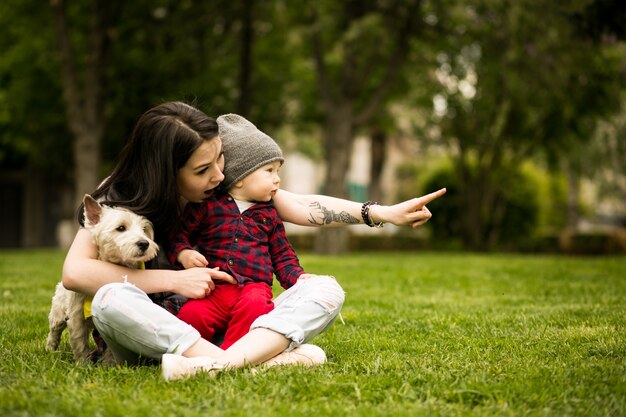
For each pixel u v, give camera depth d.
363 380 2.62
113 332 2.77
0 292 6.36
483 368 2.88
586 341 3.56
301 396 2.46
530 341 3.58
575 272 8.55
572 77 14.20
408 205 3.14
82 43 16.12
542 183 21.53
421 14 14.29
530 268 9.40
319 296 2.93
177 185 3.01
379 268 9.37
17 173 24.41
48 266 9.71
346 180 15.09
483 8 12.91
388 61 16.08
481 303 5.52
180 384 2.54
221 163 3.07
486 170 18.58
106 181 3.17
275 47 17.28
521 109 16.75
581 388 2.51
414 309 5.13
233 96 17.70
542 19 12.34
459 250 19.22
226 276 2.97
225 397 2.39
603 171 23.80
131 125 17.72
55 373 2.77
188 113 3.00
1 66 16.72
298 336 2.85
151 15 15.48
